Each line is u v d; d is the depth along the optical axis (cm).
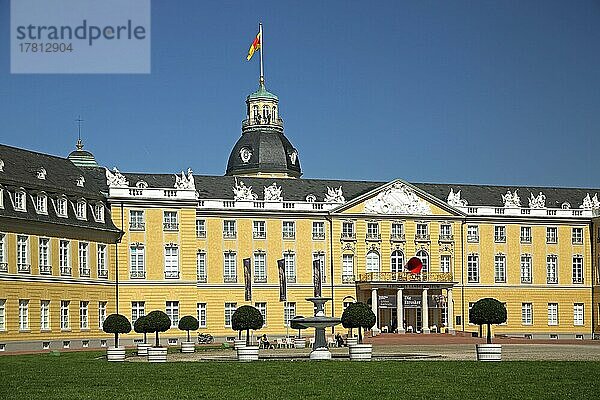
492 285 14650
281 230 13900
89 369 6906
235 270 13650
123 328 10062
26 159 11812
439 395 4869
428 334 13750
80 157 15362
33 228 11225
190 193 13150
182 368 6875
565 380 5588
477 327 14512
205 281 13488
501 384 5378
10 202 10925
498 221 14750
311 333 13788
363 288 14012
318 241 14038
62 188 11825
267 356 8788
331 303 14000
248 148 16675
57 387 5444
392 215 14300
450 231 14562
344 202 14175
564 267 14962
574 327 14925
